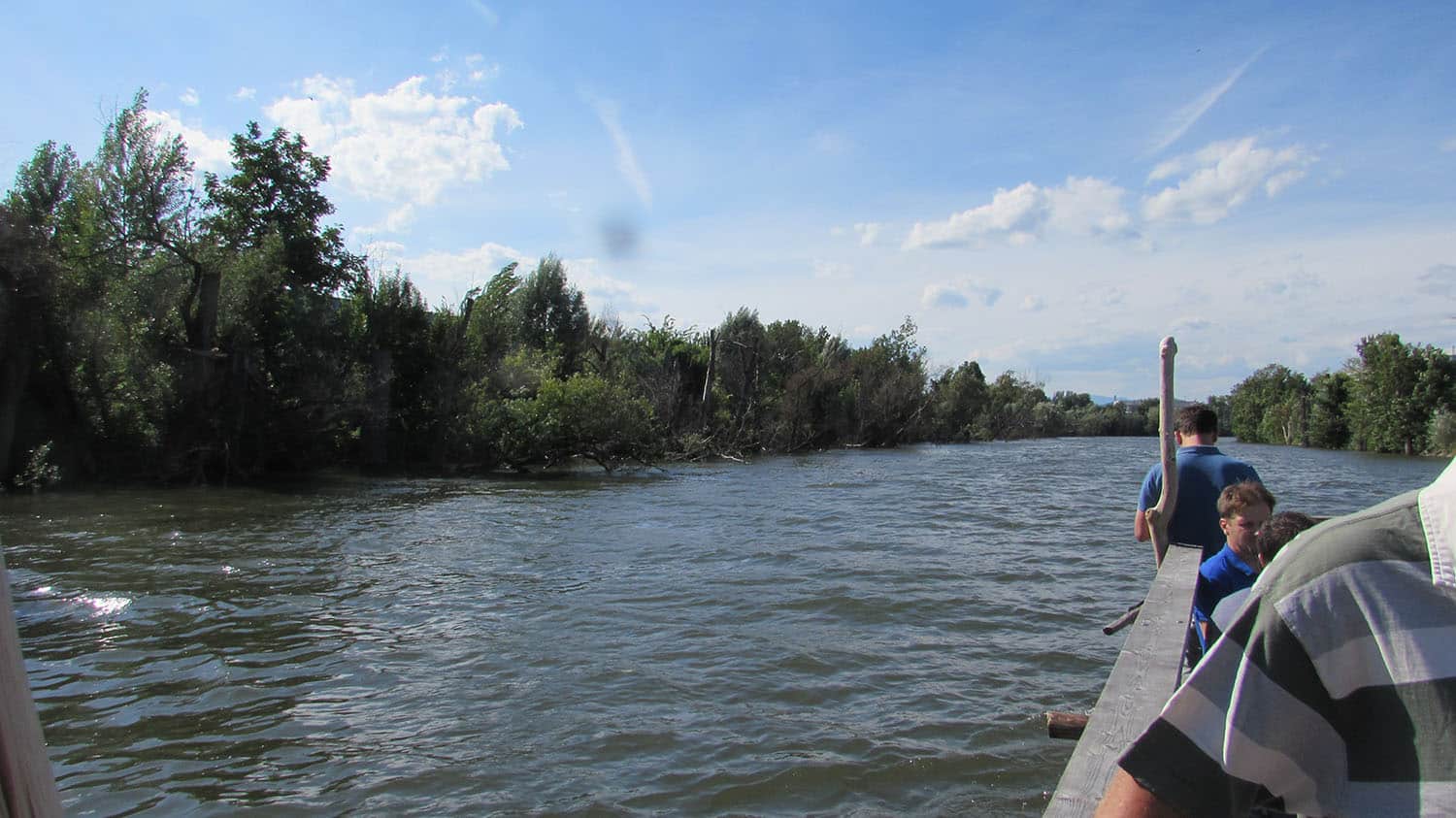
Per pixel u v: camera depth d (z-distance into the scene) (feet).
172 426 81.92
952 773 18.76
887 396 192.65
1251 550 15.88
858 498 75.36
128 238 83.10
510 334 114.01
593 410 102.89
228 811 17.37
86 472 79.15
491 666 26.18
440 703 23.16
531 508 66.80
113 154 82.17
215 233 93.15
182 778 18.86
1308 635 4.64
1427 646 4.33
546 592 36.01
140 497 72.90
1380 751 4.46
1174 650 11.99
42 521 58.29
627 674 25.23
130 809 17.49
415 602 34.40
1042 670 25.59
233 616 32.19
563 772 18.95
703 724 21.58
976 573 39.37
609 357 145.69
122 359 79.30
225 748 20.39
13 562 43.16
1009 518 59.98
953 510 65.05
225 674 25.53
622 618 31.53
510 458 100.07
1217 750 4.94
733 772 18.84
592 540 49.88
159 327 81.97
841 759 19.44
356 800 17.83
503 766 19.30
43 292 72.49
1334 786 4.73
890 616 31.53
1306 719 4.70
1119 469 118.62
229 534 52.90
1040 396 352.28
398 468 100.63
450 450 99.55
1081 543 47.98
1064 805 8.14
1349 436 203.00
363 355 95.81
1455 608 4.35
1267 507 15.79
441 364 101.60
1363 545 4.62
